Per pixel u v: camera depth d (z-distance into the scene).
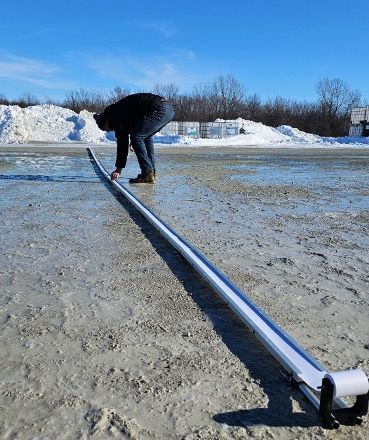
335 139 31.20
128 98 6.37
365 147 24.16
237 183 7.07
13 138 24.16
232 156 14.45
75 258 2.99
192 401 1.47
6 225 3.92
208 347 1.82
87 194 5.70
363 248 3.30
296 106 51.59
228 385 1.56
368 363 1.72
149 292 2.40
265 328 1.88
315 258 3.05
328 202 5.31
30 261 2.91
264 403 1.46
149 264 2.87
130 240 3.45
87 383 1.57
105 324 2.02
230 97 51.84
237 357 1.75
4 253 3.08
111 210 4.64
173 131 30.25
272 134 33.12
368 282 2.60
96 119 6.46
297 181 7.45
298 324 2.04
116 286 2.48
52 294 2.36
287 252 3.18
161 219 3.96
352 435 1.32
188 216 4.41
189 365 1.69
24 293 2.37
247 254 3.12
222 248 3.26
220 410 1.43
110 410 1.42
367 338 1.93
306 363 1.61
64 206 4.85
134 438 1.30
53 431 1.33
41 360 1.71
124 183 6.82
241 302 2.13
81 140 26.97
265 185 6.86
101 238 3.50
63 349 1.79
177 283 2.53
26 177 7.53
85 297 2.32
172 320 2.06
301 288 2.49
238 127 31.59
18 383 1.56
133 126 6.51
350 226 4.02
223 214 4.53
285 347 1.72
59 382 1.57
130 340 1.87
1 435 1.31
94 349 1.79
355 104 48.62
